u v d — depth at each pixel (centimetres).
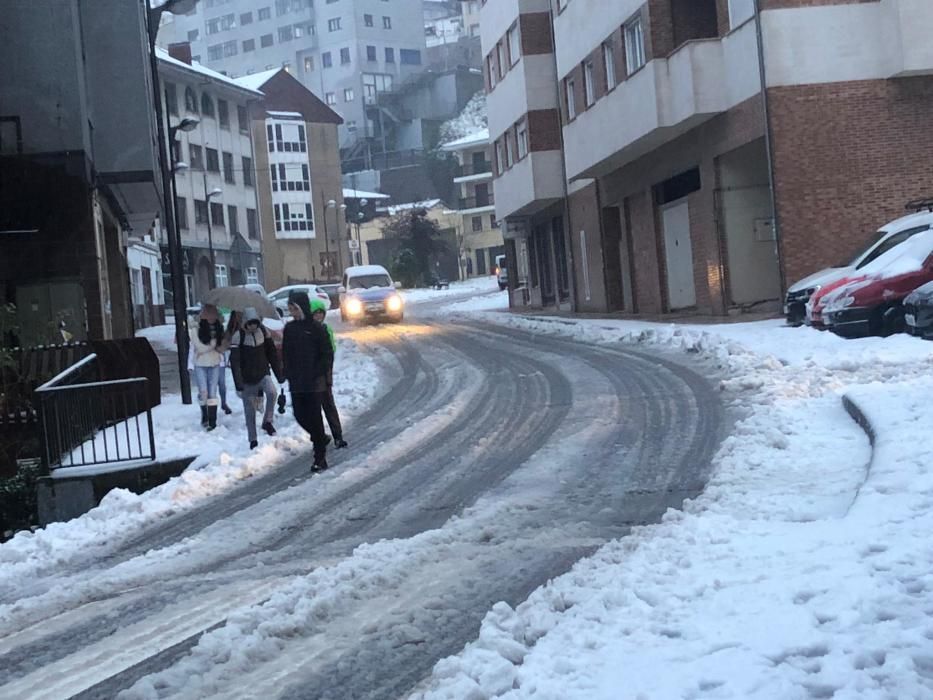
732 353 1819
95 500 1324
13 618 758
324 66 11238
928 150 2339
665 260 3070
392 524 959
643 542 744
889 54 2316
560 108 3634
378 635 620
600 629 543
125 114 2625
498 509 947
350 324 4219
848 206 2339
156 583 819
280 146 8425
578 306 3859
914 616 499
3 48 2380
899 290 1884
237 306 1959
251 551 912
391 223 9094
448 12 13150
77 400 1473
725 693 432
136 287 5288
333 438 1464
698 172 2817
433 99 10894
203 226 7069
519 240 4766
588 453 1188
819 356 1628
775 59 2323
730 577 607
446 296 6919
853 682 427
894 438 943
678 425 1291
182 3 1952
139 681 560
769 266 2603
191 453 1398
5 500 1416
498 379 1945
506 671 504
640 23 2777
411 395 1872
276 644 611
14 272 2422
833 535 670
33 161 2392
